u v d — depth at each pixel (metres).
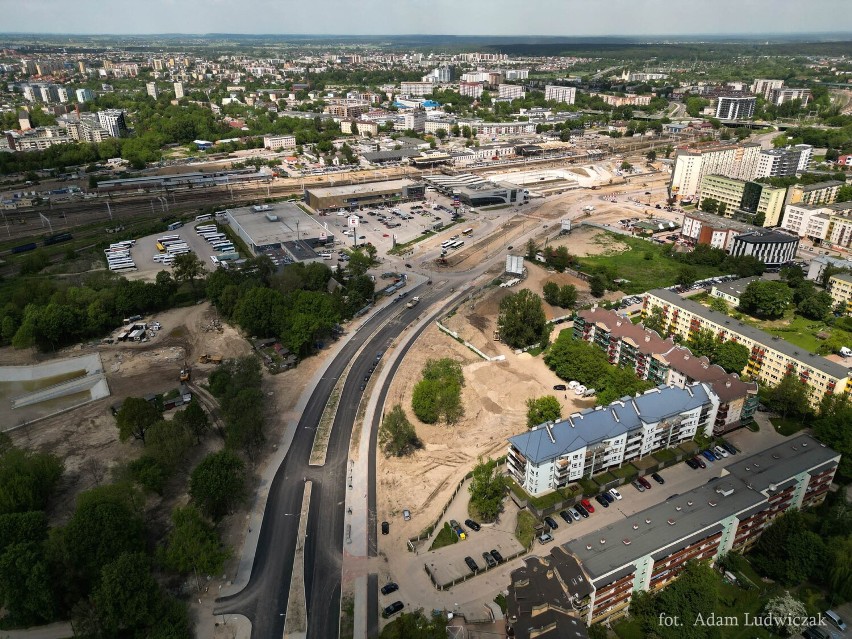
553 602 147.75
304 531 190.50
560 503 197.50
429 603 165.25
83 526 161.38
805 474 189.88
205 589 169.62
